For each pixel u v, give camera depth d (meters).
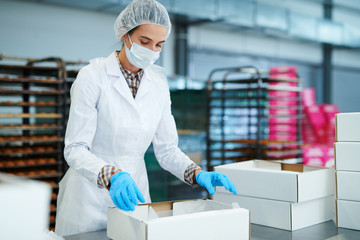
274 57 9.62
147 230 0.94
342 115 1.35
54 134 4.21
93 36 6.63
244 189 1.41
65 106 4.01
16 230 0.58
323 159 5.13
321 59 10.83
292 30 8.23
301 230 1.32
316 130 5.66
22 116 3.81
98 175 1.28
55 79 4.23
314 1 9.38
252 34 9.10
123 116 1.55
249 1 7.51
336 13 9.95
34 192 0.59
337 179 1.36
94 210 1.57
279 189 1.32
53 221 3.81
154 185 4.92
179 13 6.65
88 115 1.47
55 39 6.18
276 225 1.33
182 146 5.39
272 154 4.66
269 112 5.16
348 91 11.52
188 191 5.19
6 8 5.68
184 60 7.81
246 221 1.10
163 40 1.51
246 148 4.89
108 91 1.53
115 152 1.60
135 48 1.49
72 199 1.58
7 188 0.59
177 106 6.04
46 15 6.08
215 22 7.50
